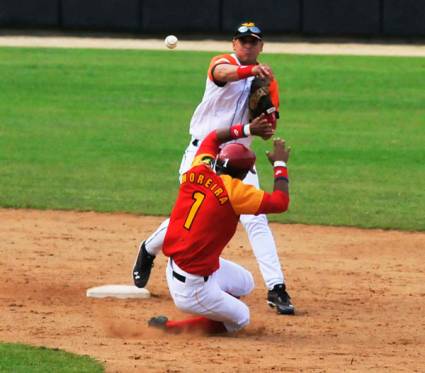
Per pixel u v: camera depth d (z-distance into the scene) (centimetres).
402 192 4194
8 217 3588
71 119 6012
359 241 3334
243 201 2098
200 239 2112
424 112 6425
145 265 2569
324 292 2677
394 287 2742
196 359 1945
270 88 2447
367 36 9356
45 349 1989
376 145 5362
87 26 9512
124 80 7375
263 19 9400
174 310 2453
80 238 3288
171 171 4594
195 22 9450
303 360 1955
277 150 2145
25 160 4797
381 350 2077
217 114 2453
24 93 6844
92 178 4388
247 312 2223
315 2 9350
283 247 3228
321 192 4162
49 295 2569
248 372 1847
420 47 9069
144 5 9456
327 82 7412
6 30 9488
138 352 2000
